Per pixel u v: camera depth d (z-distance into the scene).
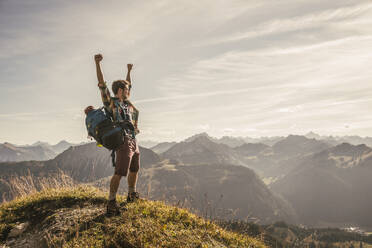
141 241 3.97
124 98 5.13
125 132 4.78
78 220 4.85
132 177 5.52
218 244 4.54
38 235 4.84
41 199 6.24
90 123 4.64
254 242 5.06
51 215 5.34
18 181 7.02
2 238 5.00
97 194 6.34
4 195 6.76
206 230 4.76
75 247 4.00
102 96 4.60
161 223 4.65
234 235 5.07
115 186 4.84
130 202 5.52
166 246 4.00
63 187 7.00
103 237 4.20
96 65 4.60
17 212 5.84
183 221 4.90
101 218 4.80
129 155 4.91
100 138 4.62
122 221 4.57
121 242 4.02
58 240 4.35
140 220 4.59
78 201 5.94
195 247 4.18
